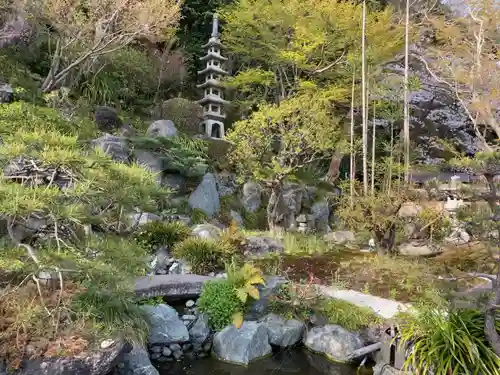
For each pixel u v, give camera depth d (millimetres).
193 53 15586
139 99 13383
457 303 3752
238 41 14938
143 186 3699
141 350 4203
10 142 3180
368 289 6297
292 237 9266
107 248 3490
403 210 8500
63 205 3021
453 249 5059
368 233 8914
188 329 5289
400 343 3812
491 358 3367
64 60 10906
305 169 13258
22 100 8734
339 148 10922
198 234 7957
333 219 12891
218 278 6043
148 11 9398
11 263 2975
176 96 14961
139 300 5195
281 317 5473
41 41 11258
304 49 12812
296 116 9305
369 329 5152
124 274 3541
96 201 3570
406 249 8133
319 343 5133
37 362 3184
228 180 11820
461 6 14172
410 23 14586
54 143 3141
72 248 3250
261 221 11438
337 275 6832
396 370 3824
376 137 15523
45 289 4027
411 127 15547
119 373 3893
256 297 5320
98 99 11461
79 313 3711
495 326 3695
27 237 3611
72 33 9586
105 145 8727
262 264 7266
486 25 12922
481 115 13305
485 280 4559
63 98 9719
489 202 3303
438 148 15781
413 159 13789
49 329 3486
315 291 5789
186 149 10273
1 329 3396
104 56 11508
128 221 4402
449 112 16281
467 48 13617
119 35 9680
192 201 10391
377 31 13281
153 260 6879
